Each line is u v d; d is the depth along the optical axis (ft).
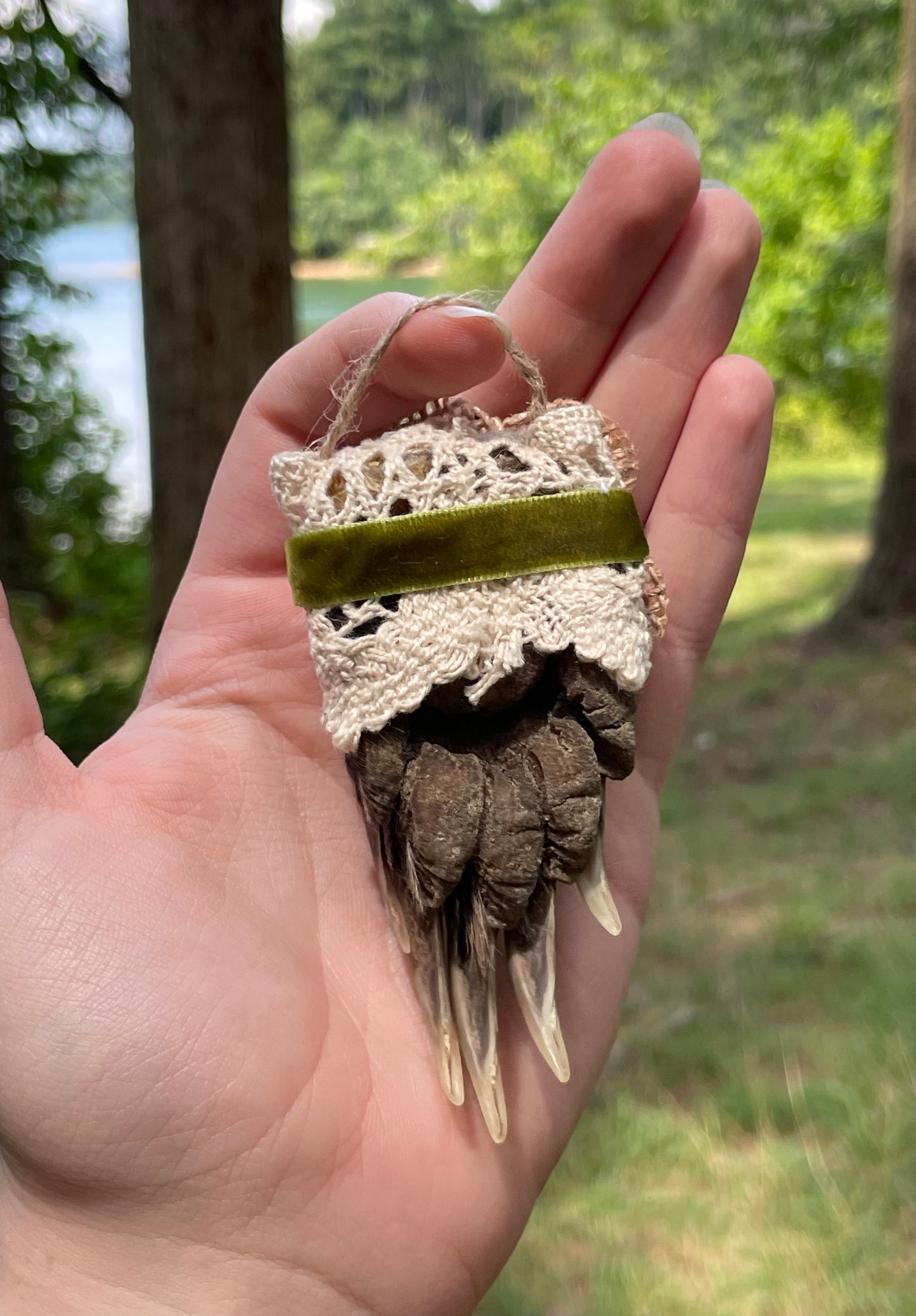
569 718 0.48
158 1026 0.45
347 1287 0.47
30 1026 0.44
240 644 0.54
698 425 0.59
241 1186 0.45
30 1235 0.46
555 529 0.47
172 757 0.52
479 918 0.47
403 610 0.47
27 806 0.47
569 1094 0.56
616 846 0.61
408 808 0.46
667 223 0.56
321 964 0.52
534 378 0.53
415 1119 0.50
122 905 0.47
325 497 0.48
